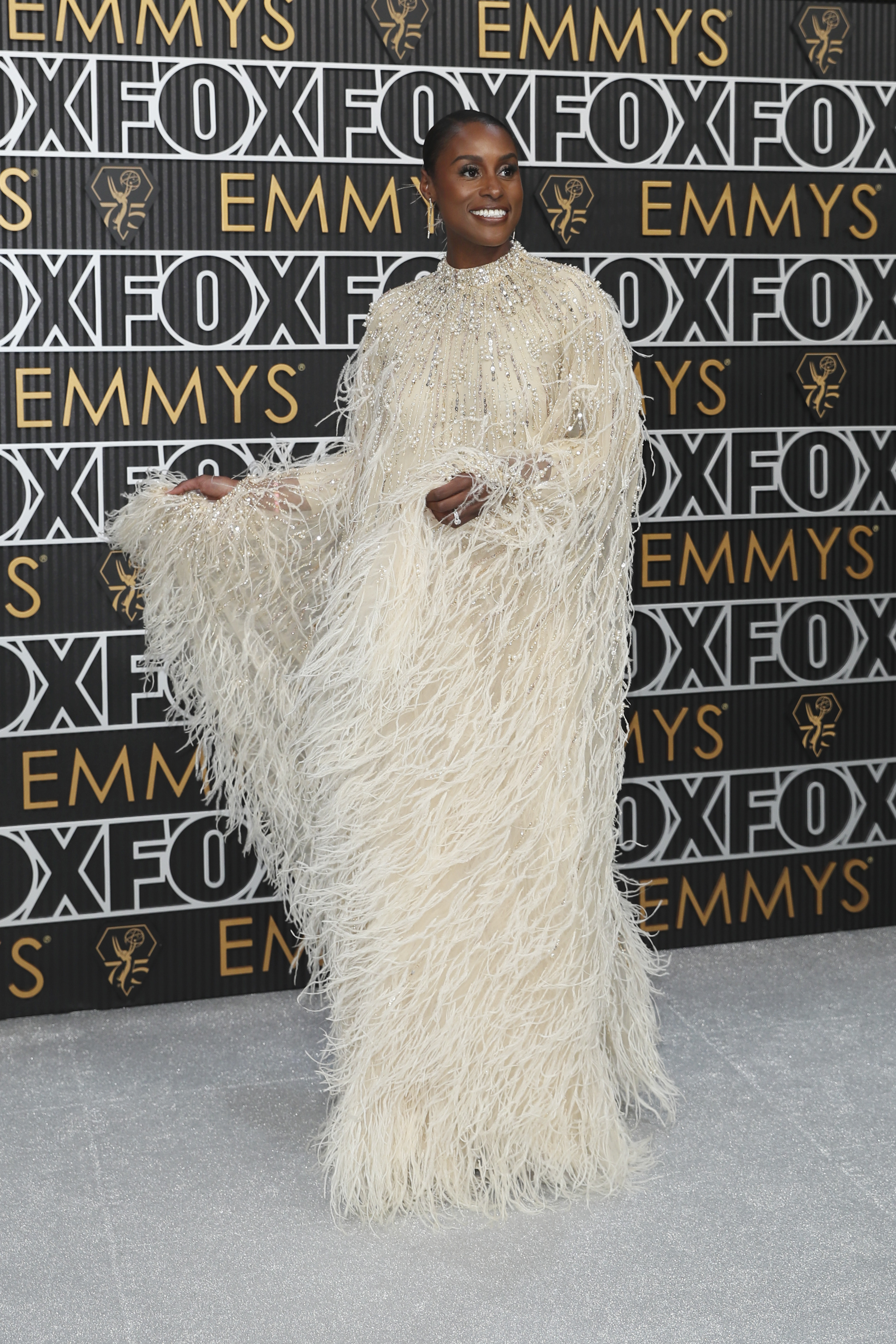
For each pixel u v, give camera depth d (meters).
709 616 2.94
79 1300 1.75
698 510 2.90
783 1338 1.67
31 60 2.49
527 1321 1.71
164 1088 2.37
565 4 2.71
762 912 3.05
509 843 1.96
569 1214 1.96
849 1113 2.24
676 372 2.85
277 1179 2.06
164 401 2.62
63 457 2.59
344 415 2.71
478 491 1.86
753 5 2.79
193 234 2.60
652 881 2.97
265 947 2.80
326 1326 1.70
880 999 2.72
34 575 2.61
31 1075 2.42
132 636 2.66
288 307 2.66
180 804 2.72
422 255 2.71
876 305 2.95
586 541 1.96
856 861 3.10
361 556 1.93
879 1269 1.81
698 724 2.96
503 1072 1.98
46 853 2.68
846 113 2.88
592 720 2.00
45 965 2.70
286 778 2.26
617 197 2.78
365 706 1.94
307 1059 2.49
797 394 2.93
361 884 1.99
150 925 2.74
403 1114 1.99
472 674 1.93
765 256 2.87
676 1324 1.70
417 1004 1.97
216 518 2.19
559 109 2.73
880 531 3.02
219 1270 1.82
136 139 2.55
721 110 2.81
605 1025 2.19
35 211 2.52
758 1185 2.02
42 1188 2.03
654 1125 2.20
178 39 2.54
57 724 2.65
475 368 1.99
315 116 2.62
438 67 2.66
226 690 2.26
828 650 3.02
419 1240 1.90
